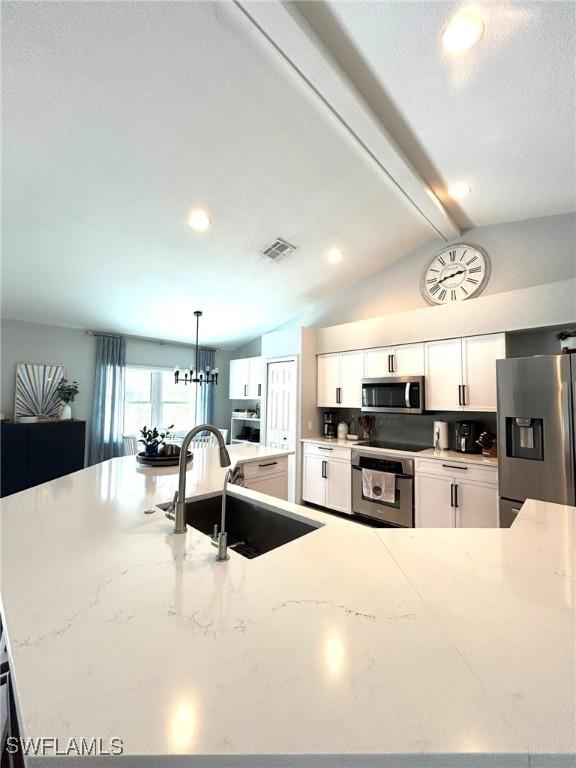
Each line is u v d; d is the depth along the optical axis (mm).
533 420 2541
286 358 4664
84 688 549
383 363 3977
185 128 2203
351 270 4344
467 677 585
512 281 3391
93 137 2184
